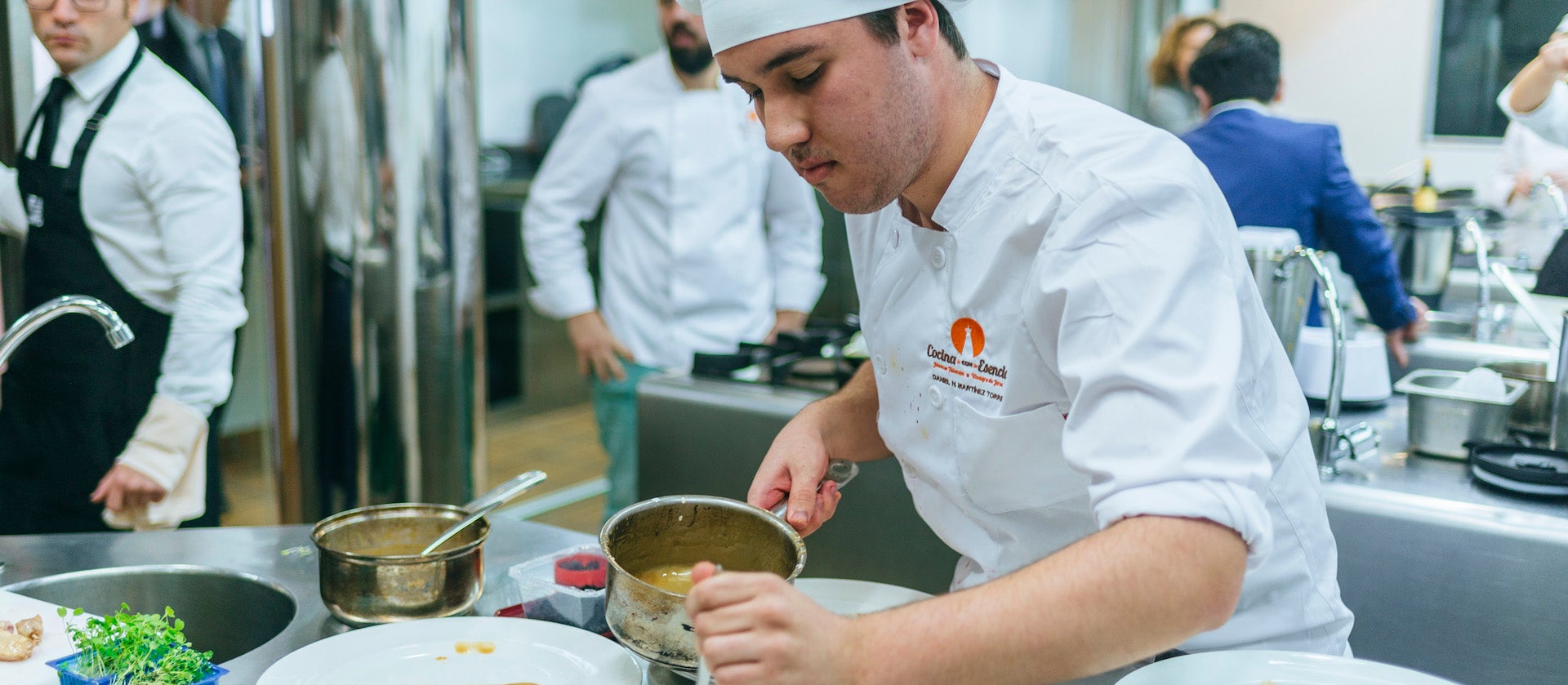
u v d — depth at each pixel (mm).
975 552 1198
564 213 2934
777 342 2502
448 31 2346
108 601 1286
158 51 1999
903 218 1143
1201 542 757
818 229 3225
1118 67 5180
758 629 739
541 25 5781
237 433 2342
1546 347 2129
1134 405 801
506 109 5688
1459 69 4012
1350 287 2408
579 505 3994
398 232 2346
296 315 2305
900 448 1227
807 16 861
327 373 2361
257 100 2150
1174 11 5094
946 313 1094
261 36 2129
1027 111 998
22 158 1965
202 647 1295
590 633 1047
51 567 1292
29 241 1999
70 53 1925
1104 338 839
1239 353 817
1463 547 1520
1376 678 950
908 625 758
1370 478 1681
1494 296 2387
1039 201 949
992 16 5129
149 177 2004
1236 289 907
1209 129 2496
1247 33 2508
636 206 2959
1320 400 2062
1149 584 748
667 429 2213
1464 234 2475
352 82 2234
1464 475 1694
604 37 6156
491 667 994
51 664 976
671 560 1071
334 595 1094
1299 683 950
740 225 3021
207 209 2072
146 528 2146
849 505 1990
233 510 2379
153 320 2068
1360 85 4281
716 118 2928
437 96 2348
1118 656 759
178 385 2102
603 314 3059
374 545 1202
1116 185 873
